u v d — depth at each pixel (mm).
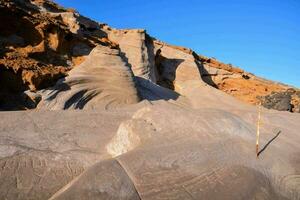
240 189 6758
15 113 14297
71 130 12648
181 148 7781
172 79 39625
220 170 7250
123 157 7012
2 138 10906
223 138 8742
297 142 10797
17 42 23578
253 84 43500
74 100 21109
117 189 6031
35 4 32750
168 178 6664
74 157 9094
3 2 23297
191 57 42031
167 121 8984
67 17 32656
